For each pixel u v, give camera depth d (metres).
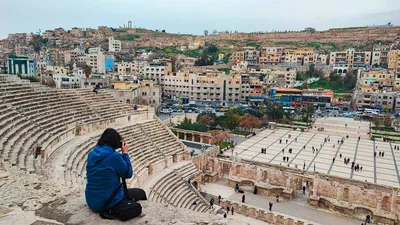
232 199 50.66
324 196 48.66
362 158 73.94
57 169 25.00
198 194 45.53
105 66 187.38
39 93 41.53
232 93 145.62
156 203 11.28
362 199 45.75
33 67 137.50
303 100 144.38
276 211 46.72
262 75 176.62
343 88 167.25
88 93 52.09
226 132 91.56
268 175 53.34
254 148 80.50
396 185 55.50
